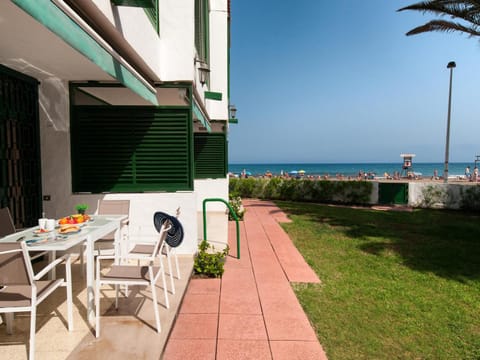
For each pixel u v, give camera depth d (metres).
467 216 11.39
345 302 3.93
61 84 4.79
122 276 2.87
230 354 2.76
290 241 7.22
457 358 2.86
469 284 4.66
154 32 4.94
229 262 5.50
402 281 4.75
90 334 2.78
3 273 2.17
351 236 7.81
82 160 5.08
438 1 9.61
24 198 4.40
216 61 10.34
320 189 15.97
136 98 6.18
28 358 2.41
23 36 2.88
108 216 4.04
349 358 2.78
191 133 5.22
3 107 3.95
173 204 5.15
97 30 3.53
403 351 2.93
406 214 11.78
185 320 3.35
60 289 3.73
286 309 3.65
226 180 10.89
